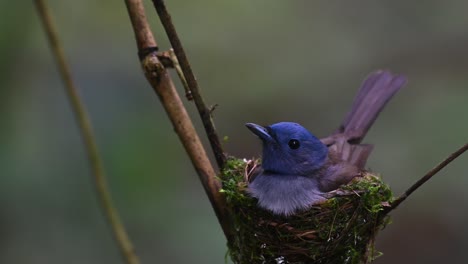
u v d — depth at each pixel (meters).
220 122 16.53
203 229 12.00
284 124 9.02
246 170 8.77
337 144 9.94
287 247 8.18
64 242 11.09
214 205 7.44
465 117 14.88
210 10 15.56
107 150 11.79
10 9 11.71
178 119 7.19
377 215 8.18
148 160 11.87
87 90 13.21
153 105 13.16
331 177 8.71
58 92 12.16
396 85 10.56
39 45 12.23
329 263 8.28
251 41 16.05
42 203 11.13
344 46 16.59
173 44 6.88
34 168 11.24
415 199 14.97
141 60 7.12
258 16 15.99
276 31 16.22
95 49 14.00
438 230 15.30
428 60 16.52
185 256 11.71
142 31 7.08
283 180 8.61
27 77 12.03
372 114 10.36
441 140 14.66
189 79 7.05
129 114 12.65
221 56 15.91
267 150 8.96
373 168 14.73
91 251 11.16
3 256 10.88
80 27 14.14
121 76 13.75
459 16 16.77
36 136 11.59
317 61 16.53
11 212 10.99
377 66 16.58
